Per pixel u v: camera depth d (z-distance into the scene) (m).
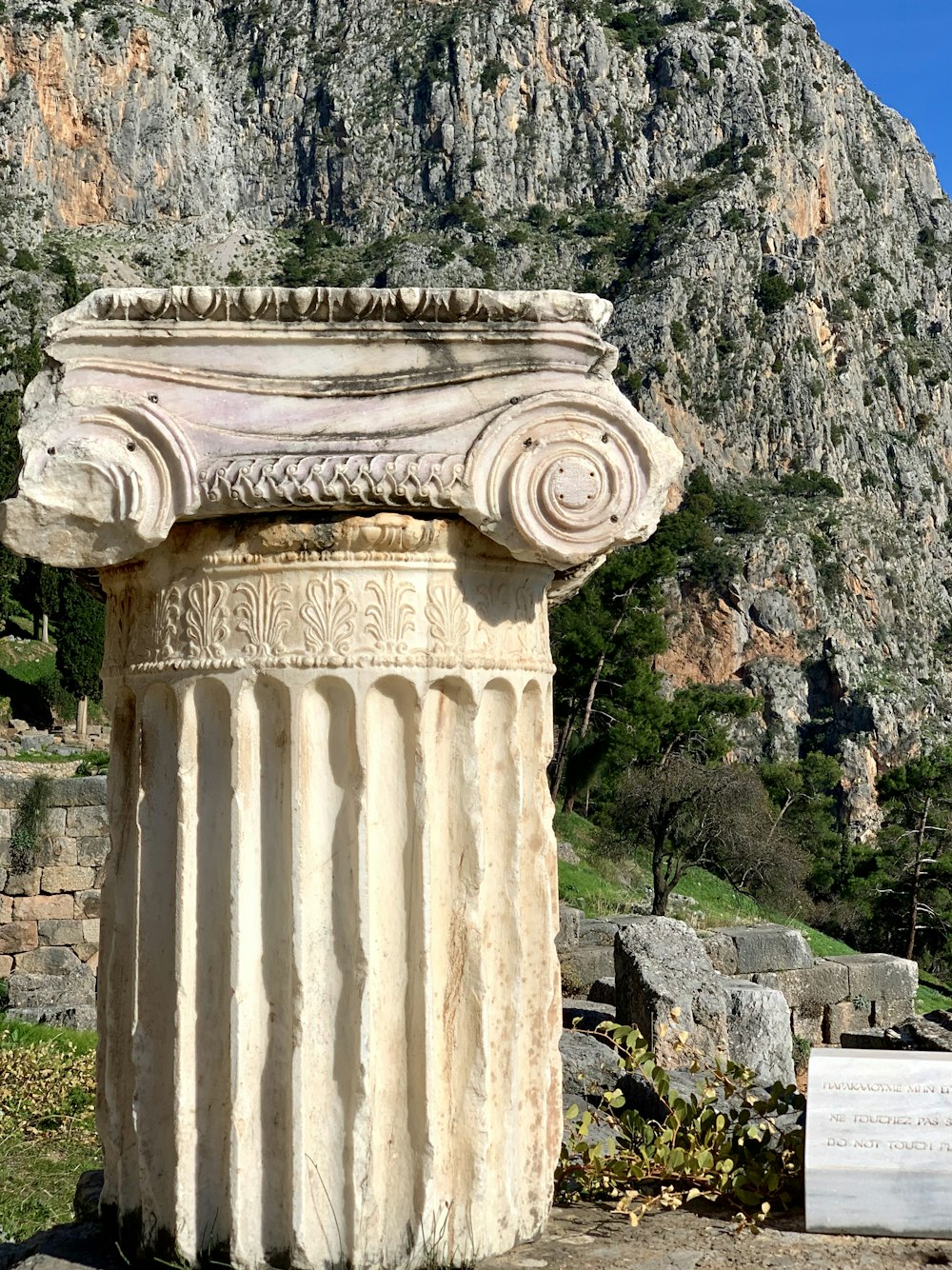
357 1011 3.40
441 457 3.46
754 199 133.88
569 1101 6.41
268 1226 3.42
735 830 31.81
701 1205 3.99
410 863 3.48
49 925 15.95
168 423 3.51
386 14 153.50
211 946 3.52
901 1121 3.66
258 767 3.50
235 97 149.50
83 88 129.50
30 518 3.52
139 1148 3.57
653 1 153.50
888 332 139.12
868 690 102.19
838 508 118.44
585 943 16.81
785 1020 11.34
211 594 3.57
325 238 139.12
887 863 43.41
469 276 129.00
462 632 3.56
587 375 3.56
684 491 112.44
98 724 42.94
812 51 154.00
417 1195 3.42
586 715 36.41
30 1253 3.69
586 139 143.88
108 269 122.69
